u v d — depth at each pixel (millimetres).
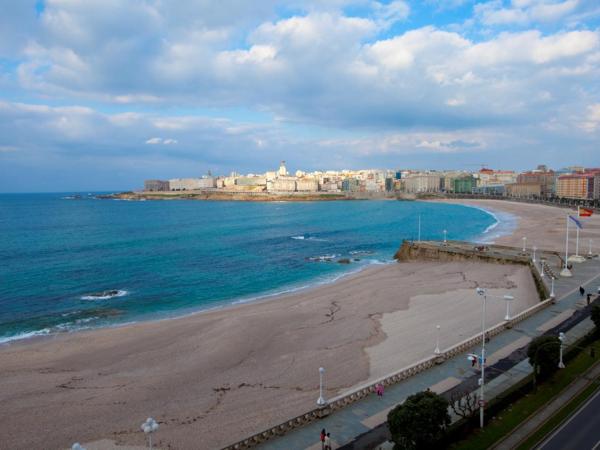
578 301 54125
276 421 30734
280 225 189125
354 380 37125
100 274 88812
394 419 23734
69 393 35719
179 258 107500
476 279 73812
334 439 26938
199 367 40594
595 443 25438
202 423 30844
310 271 91500
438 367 36875
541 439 26016
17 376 39125
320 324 52375
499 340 42406
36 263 100562
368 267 94625
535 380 32406
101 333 51219
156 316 60812
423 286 70125
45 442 28812
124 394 35469
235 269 94125
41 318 59688
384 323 52156
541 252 90562
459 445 25797
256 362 41688
